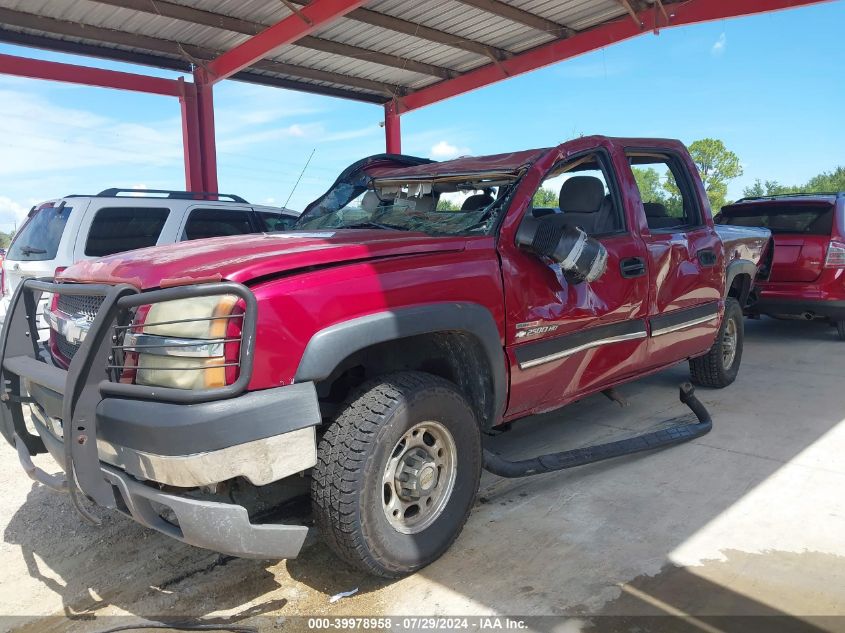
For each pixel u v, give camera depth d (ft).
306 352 7.70
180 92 43.29
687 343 14.87
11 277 21.01
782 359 22.17
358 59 45.55
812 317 25.02
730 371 18.03
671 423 15.20
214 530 7.27
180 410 7.10
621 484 11.84
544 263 10.87
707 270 15.08
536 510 10.92
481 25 41.65
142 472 7.37
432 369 10.35
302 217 14.44
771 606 8.11
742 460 12.78
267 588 8.98
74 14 36.11
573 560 9.30
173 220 22.48
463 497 9.43
